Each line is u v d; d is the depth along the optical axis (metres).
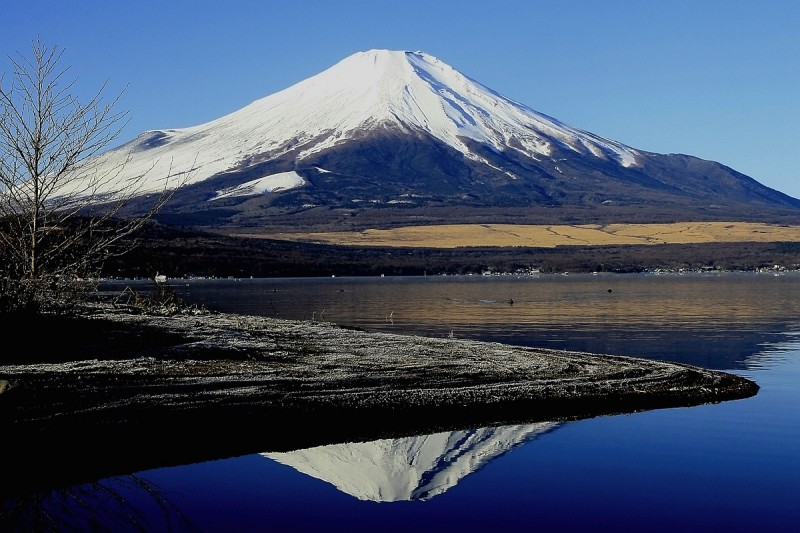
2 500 10.78
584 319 39.22
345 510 10.85
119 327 19.73
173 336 19.73
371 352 20.62
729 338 30.52
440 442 13.82
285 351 19.78
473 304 50.88
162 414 13.90
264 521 10.47
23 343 17.31
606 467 12.73
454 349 21.98
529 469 12.58
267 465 12.39
